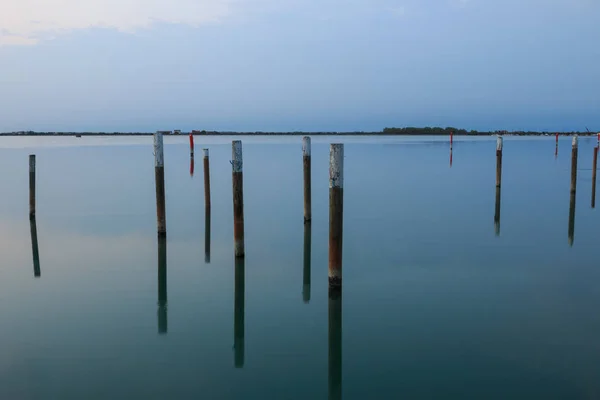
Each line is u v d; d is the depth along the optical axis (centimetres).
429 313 969
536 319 933
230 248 1509
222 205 2311
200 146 8738
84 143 10631
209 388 712
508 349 814
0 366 767
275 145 9206
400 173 3647
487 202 2309
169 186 2998
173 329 914
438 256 1380
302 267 1315
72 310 1002
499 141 2384
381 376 740
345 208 2175
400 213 2044
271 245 1545
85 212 2112
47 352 816
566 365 760
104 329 911
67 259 1380
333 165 991
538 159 5009
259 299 1073
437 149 7169
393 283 1150
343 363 779
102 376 742
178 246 1529
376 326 913
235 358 802
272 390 708
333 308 1002
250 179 3322
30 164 1916
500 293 1077
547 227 1762
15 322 937
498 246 1488
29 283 1172
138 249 1491
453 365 764
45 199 2466
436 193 2606
